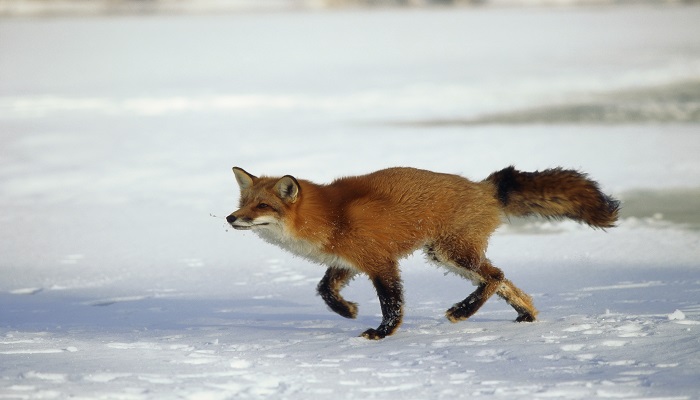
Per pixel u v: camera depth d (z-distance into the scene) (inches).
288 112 1456.7
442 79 1868.8
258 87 1788.9
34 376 273.9
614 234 628.7
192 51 2689.5
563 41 2913.4
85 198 830.5
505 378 268.2
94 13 5634.8
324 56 2502.5
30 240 660.1
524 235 644.1
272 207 361.1
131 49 2780.5
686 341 304.2
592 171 896.3
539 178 387.5
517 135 1159.6
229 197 818.8
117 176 938.1
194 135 1223.5
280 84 1833.2
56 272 562.6
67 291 509.7
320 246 368.5
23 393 250.7
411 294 475.2
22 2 6082.7
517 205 393.4
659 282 470.0
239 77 1977.1
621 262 537.3
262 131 1251.8
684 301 406.0
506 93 1651.1
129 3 6505.9
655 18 4284.0
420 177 374.6
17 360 302.7
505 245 610.5
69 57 2532.0
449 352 311.3
